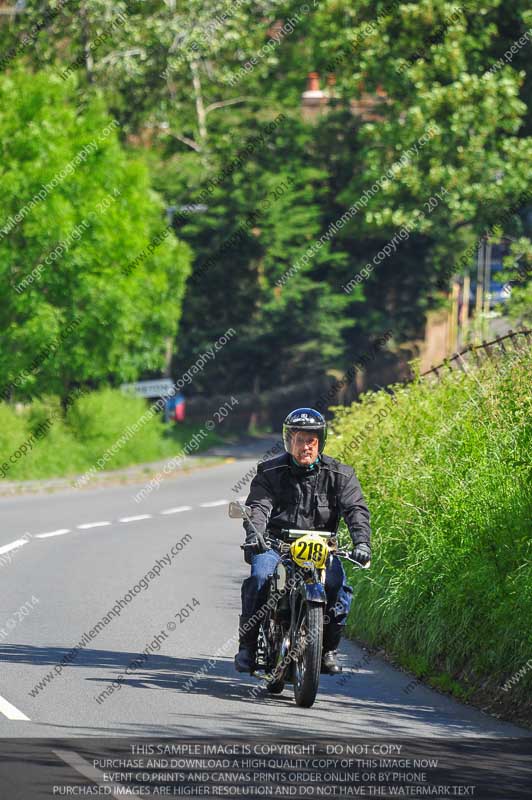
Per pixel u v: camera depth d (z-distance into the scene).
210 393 129.12
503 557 23.41
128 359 85.62
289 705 21.19
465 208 82.44
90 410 87.19
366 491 31.53
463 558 24.44
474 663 22.92
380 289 133.00
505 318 57.69
